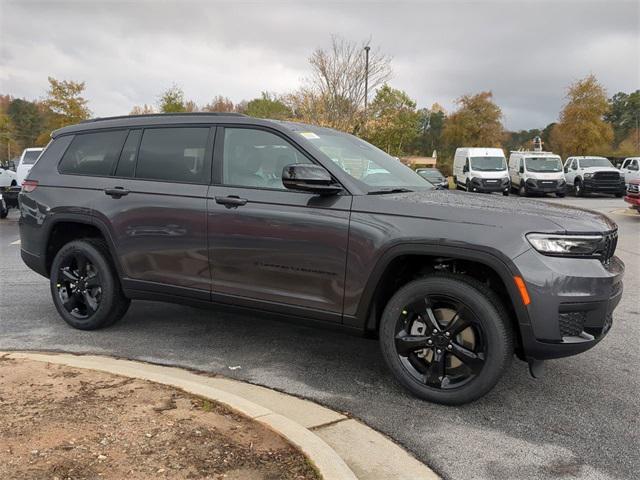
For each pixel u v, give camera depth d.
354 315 3.89
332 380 4.13
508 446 3.20
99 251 5.04
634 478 2.89
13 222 15.27
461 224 3.53
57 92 35.06
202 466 2.66
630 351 4.82
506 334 3.49
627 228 13.74
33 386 3.58
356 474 2.88
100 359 4.41
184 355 4.61
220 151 4.49
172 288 4.64
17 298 6.50
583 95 47.06
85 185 5.07
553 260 3.36
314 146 4.17
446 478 2.87
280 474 2.61
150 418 3.14
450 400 3.65
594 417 3.58
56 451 2.75
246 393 3.86
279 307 4.17
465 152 31.08
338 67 24.06
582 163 29.72
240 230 4.23
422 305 3.70
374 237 3.73
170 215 4.55
